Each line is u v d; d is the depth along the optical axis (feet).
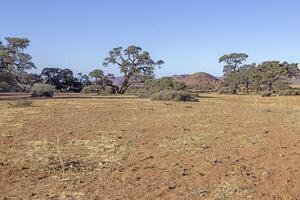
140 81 258.37
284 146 41.24
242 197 24.85
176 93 127.34
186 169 31.89
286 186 27.04
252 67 271.28
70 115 72.59
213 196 25.07
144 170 31.68
